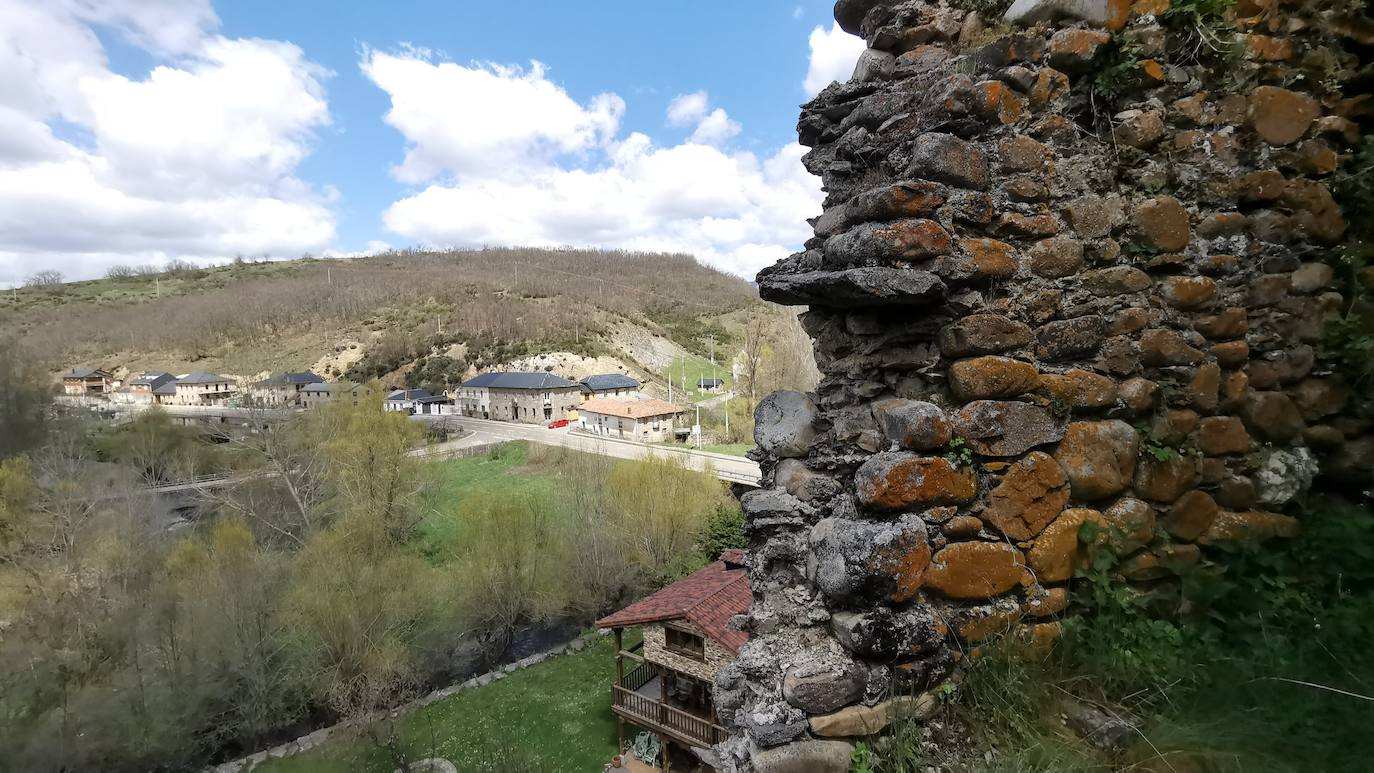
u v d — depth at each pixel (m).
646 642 12.68
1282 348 2.78
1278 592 2.47
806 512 2.71
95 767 14.09
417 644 17.16
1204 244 2.76
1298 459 2.75
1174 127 2.76
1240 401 2.76
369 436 24.58
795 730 2.22
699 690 12.70
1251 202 2.75
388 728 14.45
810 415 2.93
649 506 20.73
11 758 13.56
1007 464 2.46
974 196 2.49
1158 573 2.60
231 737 15.28
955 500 2.38
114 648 15.60
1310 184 2.79
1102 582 2.49
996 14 2.88
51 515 20.38
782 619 2.58
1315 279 2.79
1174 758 1.95
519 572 19.34
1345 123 2.81
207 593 15.98
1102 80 2.67
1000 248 2.51
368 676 15.12
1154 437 2.66
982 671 2.31
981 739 2.21
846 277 2.29
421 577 18.47
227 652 15.07
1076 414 2.60
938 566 2.33
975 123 2.55
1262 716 2.01
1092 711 2.22
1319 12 2.81
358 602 16.33
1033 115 2.65
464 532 21.09
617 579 19.75
